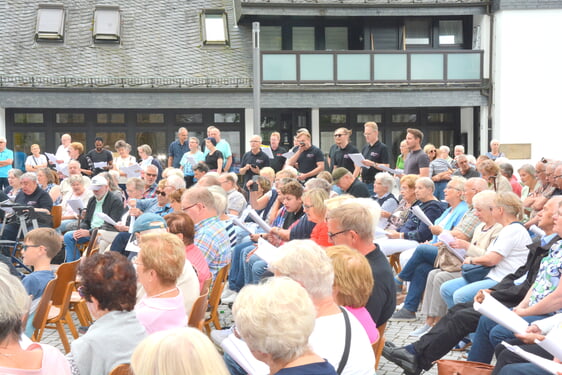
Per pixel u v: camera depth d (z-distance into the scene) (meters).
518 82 20.44
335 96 20.55
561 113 20.52
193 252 5.53
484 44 20.83
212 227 6.38
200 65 20.98
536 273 5.18
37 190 10.76
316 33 21.44
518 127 20.50
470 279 6.04
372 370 3.15
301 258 3.27
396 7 20.30
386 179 9.11
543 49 20.38
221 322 7.31
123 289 3.43
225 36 21.67
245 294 2.54
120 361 3.31
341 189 9.47
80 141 20.84
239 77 20.67
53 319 5.87
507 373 4.03
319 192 6.52
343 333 3.14
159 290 3.95
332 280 3.31
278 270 3.29
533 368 3.98
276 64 20.45
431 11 20.41
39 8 22.00
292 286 2.55
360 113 21.59
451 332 5.00
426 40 21.25
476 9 20.48
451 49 21.30
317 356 2.54
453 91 20.62
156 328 3.83
